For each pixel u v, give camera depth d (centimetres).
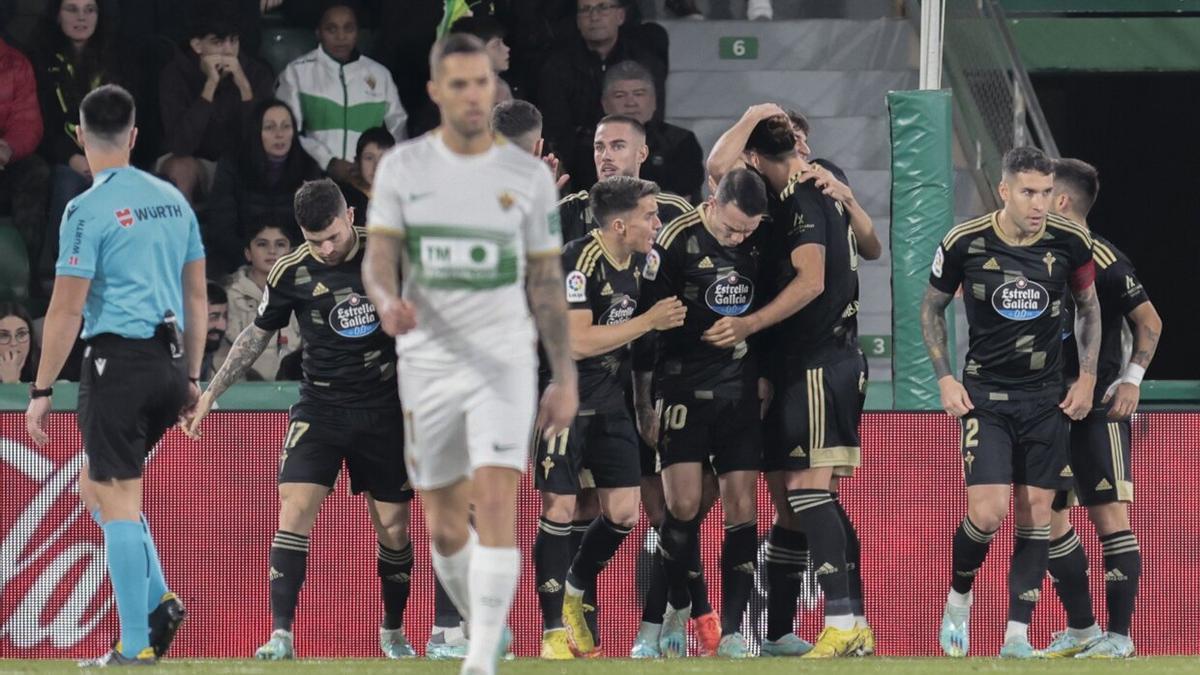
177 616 2042
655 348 2378
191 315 2070
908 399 2845
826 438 2278
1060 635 2519
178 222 2019
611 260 2267
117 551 1958
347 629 2639
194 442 2655
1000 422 2303
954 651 2395
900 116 2875
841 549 2269
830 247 2280
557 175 2877
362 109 4197
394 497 2367
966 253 2306
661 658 2230
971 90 4153
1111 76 5716
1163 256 5797
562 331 1484
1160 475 2664
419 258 1438
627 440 2331
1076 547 2475
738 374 2317
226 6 4162
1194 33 5272
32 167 4106
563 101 4191
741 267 2284
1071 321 2494
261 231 3944
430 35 4428
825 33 4669
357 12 4475
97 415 1958
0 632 2614
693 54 4647
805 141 2448
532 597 2611
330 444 2309
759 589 2614
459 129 1422
